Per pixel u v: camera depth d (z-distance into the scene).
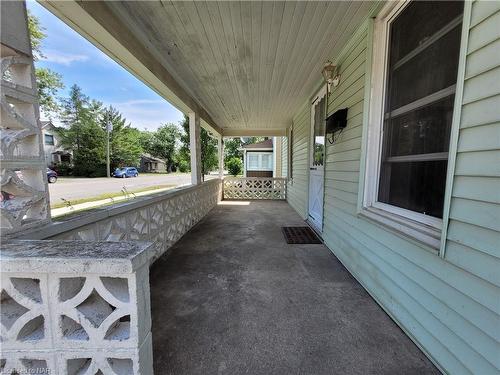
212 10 1.96
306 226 4.51
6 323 0.93
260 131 8.62
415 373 1.27
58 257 0.85
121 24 2.07
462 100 1.15
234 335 1.55
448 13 1.42
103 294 0.90
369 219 2.04
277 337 1.53
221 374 1.26
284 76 3.49
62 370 0.94
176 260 2.83
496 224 1.00
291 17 2.07
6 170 1.03
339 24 2.19
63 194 6.45
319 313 1.79
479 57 1.07
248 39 2.43
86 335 0.95
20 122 1.10
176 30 2.25
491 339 1.02
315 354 1.40
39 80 15.58
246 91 4.21
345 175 2.64
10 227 1.05
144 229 2.55
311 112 4.40
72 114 25.59
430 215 1.52
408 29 1.78
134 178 21.14
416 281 1.48
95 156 23.14
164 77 3.08
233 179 8.79
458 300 1.18
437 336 1.31
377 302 1.93
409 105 1.76
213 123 6.74
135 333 0.93
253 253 3.06
